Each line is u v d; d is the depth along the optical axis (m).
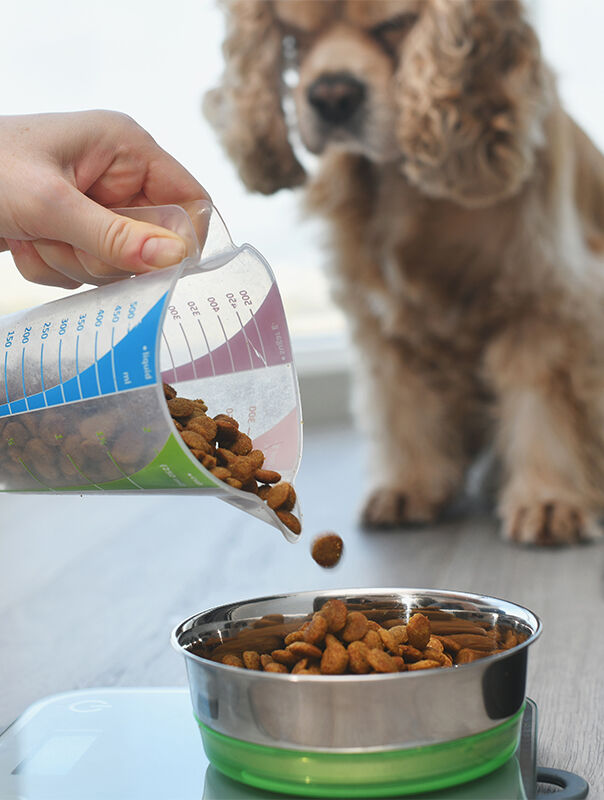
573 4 1.42
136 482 0.49
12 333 0.51
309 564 0.81
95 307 0.50
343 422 1.65
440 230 0.92
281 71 0.97
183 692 0.55
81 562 0.84
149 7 1.36
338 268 0.99
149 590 0.76
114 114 0.58
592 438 0.92
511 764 0.45
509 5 0.85
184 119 1.39
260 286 0.54
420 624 0.48
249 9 0.95
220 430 0.50
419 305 0.94
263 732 0.43
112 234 0.50
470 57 0.85
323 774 0.42
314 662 0.47
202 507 1.06
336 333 1.67
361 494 1.09
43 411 0.50
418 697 0.42
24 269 0.60
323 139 0.88
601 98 1.43
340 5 0.88
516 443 0.92
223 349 0.54
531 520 0.86
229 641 0.50
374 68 0.87
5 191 0.52
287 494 0.49
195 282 0.54
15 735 0.50
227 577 0.78
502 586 0.74
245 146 0.98
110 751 0.48
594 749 0.50
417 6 0.86
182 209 0.52
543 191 0.90
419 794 0.43
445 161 0.86
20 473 0.53
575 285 0.90
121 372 0.47
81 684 0.59
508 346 0.92
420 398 0.98
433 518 0.96
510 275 0.90
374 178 0.96
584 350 0.91
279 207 1.47
